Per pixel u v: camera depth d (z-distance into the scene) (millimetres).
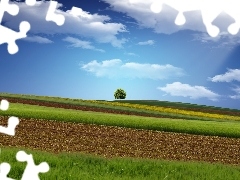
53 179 9375
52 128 33312
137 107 77375
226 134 37406
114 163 12891
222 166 14250
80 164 12477
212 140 33562
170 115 66875
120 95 111250
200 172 12320
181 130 37844
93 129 34812
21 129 31328
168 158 24172
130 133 34125
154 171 12266
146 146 28234
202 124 41594
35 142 26203
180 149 28172
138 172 12133
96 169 11984
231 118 72688
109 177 10469
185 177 11414
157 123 39656
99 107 69312
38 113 40469
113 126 38000
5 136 27266
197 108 89812
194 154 26625
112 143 28328
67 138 29062
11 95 75562
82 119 39281
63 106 64688
